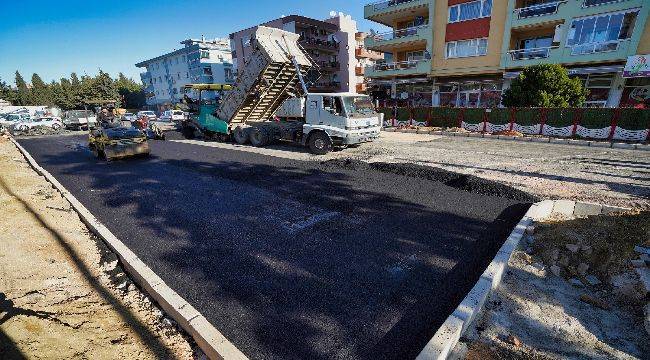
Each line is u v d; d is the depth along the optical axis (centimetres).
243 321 330
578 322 324
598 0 1717
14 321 295
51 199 725
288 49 1227
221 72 4906
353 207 640
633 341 301
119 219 604
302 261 441
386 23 2852
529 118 1554
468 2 2153
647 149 1169
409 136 1681
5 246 464
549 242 462
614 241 426
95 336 302
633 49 1650
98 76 5841
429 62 2398
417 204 652
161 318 347
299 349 293
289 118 1304
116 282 411
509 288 378
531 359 279
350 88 4234
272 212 622
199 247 488
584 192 705
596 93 1875
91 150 1366
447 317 328
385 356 283
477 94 2331
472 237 505
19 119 2738
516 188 728
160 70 5562
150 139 1752
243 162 1074
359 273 410
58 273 415
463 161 1034
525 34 2117
